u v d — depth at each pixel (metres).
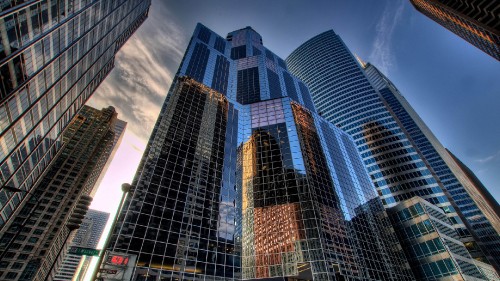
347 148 102.00
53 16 52.91
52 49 55.41
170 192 55.94
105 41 86.56
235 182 70.81
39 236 101.69
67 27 59.00
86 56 74.31
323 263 52.12
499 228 142.38
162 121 70.31
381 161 138.38
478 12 95.75
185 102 80.62
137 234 46.12
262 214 64.69
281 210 63.91
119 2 86.75
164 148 63.62
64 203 116.12
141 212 49.44
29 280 91.50
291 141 81.25
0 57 41.94
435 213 75.88
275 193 67.62
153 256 44.94
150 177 56.00
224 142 78.56
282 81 141.00
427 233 69.19
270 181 70.69
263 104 98.19
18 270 91.19
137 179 54.31
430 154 158.38
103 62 93.75
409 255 70.19
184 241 50.06
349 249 59.81
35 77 51.69
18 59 45.75
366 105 165.50
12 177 56.16
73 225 16.05
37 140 61.78
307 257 53.72
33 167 65.75
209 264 50.03
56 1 52.91
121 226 45.75
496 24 92.06
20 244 95.94
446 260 62.78
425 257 66.94
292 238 57.75
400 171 130.75
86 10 65.25
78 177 128.00
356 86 178.88
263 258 57.16
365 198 82.12
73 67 67.69
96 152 146.50
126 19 102.38
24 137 55.12
